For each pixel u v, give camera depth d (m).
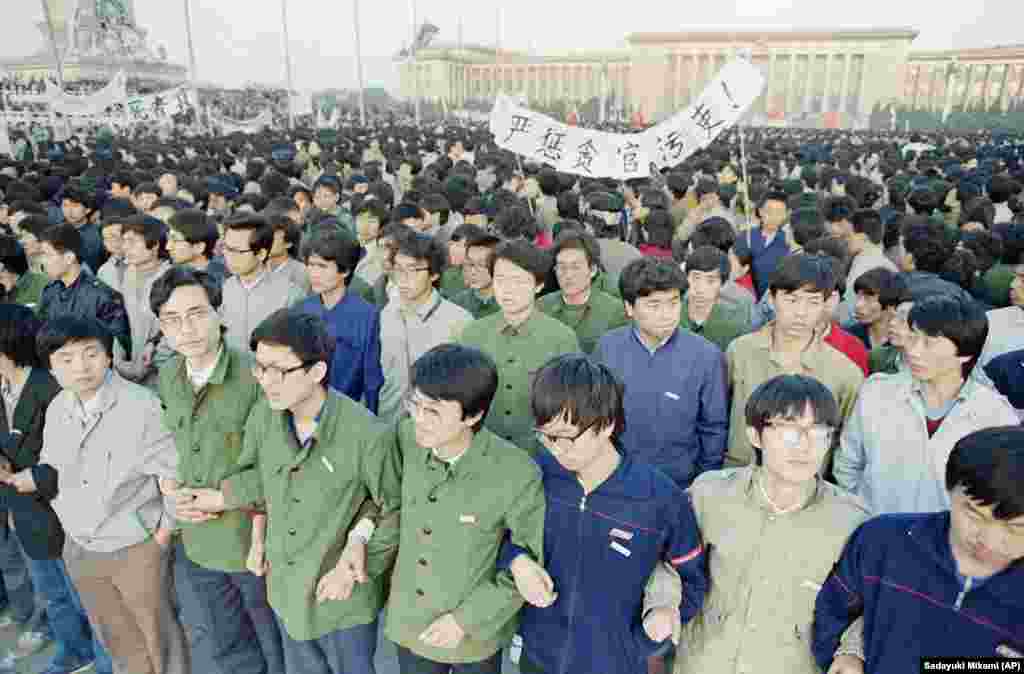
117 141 20.56
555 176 8.32
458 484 2.28
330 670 2.91
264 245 4.27
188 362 2.85
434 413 2.09
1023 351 3.35
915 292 3.55
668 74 60.06
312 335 2.35
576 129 4.89
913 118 53.81
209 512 2.77
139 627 3.08
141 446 2.79
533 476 2.27
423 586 2.36
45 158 14.27
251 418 2.68
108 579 2.93
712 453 3.15
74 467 2.79
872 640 1.85
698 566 2.19
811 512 2.06
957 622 1.70
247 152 15.76
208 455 2.83
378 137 22.97
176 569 4.13
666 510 2.14
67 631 3.31
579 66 67.94
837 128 49.06
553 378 1.98
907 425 2.58
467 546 2.30
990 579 1.65
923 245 4.83
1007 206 8.51
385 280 5.48
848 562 1.92
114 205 6.09
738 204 8.35
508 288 3.19
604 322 3.95
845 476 2.82
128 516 2.86
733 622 2.15
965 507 1.55
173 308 2.64
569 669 2.27
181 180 8.44
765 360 3.16
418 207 5.92
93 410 2.75
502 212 5.97
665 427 3.14
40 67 35.00
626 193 8.88
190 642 3.57
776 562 2.08
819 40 57.78
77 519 2.82
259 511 2.76
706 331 4.07
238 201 7.01
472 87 68.31
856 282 3.89
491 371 2.17
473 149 19.98
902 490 2.60
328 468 2.47
